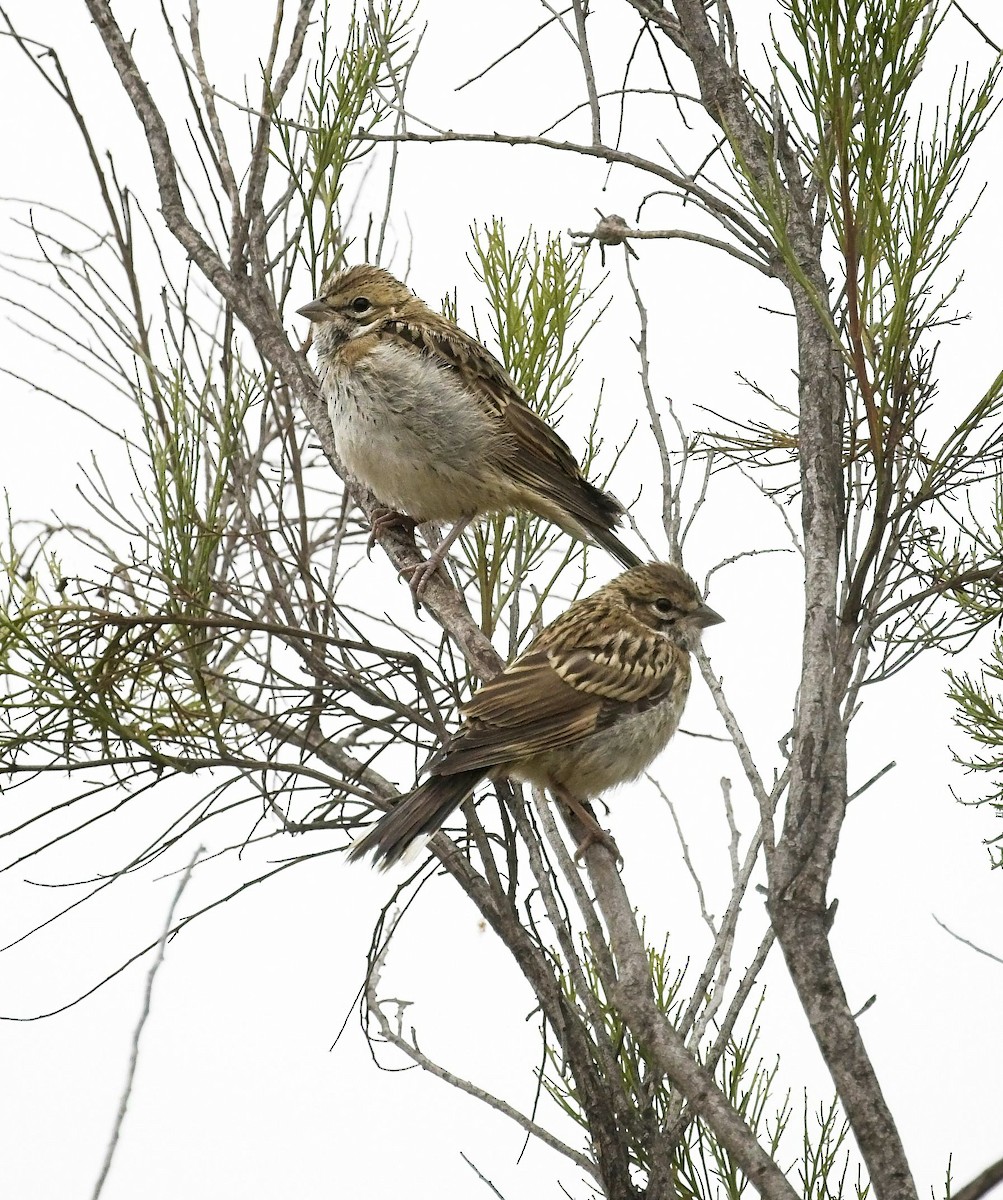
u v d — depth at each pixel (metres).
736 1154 6.12
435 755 8.89
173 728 8.70
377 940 8.25
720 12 8.95
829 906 6.36
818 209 7.88
